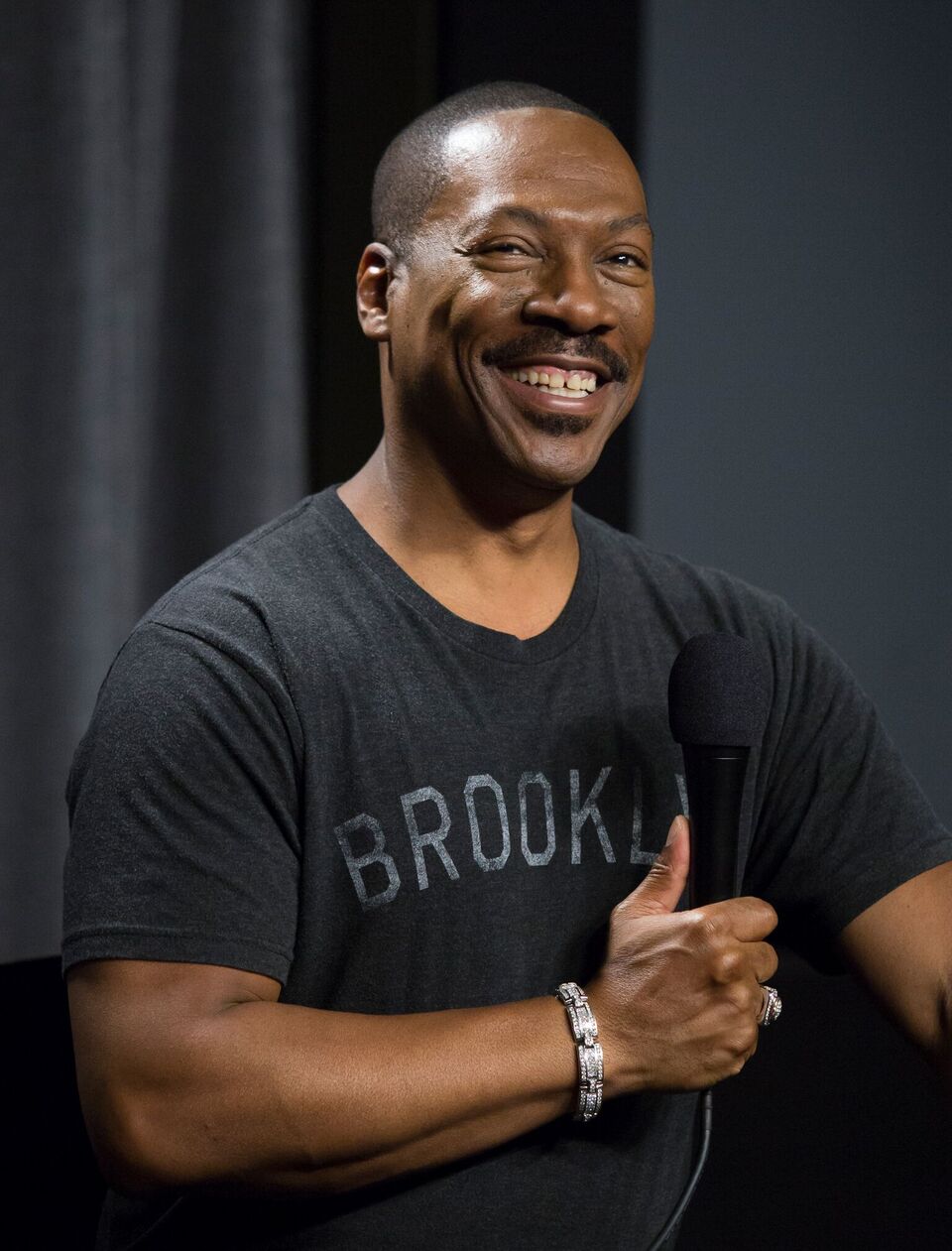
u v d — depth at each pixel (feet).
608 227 15.97
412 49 28.45
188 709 15.01
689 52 27.53
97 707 15.72
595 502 28.12
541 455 15.84
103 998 14.38
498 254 15.79
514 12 27.81
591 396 16.15
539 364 15.76
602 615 17.19
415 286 16.28
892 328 29.96
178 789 14.79
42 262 27.20
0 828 27.86
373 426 29.86
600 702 16.69
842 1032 22.81
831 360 29.37
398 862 15.40
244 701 15.12
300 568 16.34
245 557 16.43
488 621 16.49
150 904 14.47
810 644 18.16
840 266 29.30
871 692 30.32
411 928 15.43
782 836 17.76
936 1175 22.85
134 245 28.55
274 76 29.01
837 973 18.04
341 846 15.35
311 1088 13.93
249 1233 15.46
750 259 28.40
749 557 28.89
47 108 26.96
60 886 28.17
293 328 29.48
